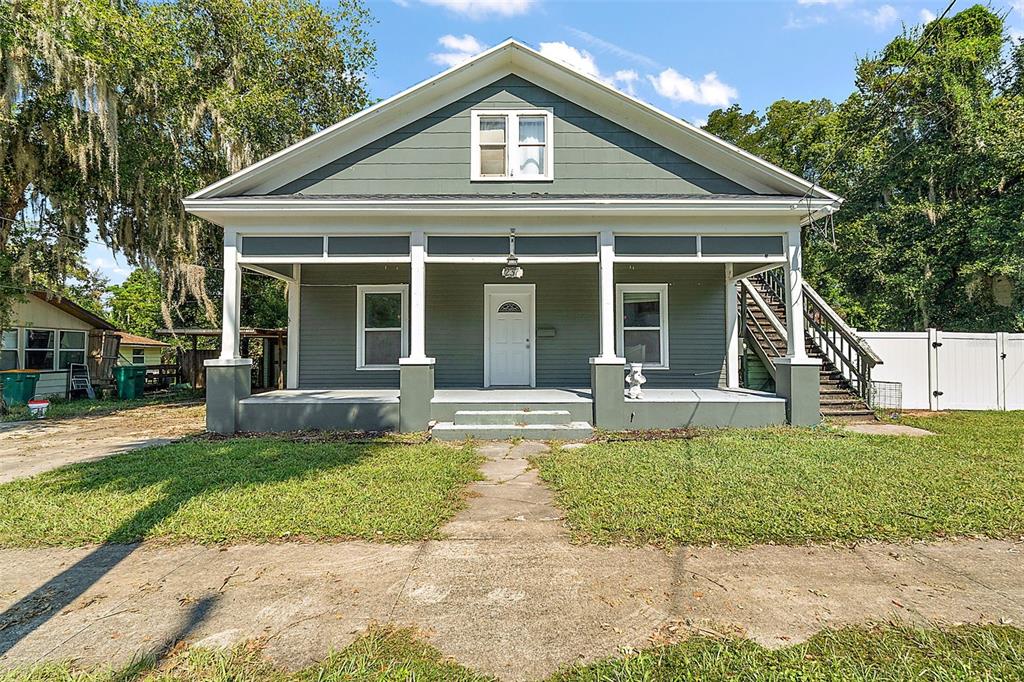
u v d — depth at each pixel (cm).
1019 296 1580
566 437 793
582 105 944
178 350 2316
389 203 824
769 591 307
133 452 703
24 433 941
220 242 1577
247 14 1493
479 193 933
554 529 411
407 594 308
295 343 1116
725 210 841
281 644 258
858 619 276
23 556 366
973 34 1827
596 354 1112
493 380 1109
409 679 229
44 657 249
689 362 1124
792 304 870
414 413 859
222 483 525
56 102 1077
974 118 1700
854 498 456
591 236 873
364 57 1912
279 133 1566
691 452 642
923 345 1161
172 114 1294
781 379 888
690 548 367
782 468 556
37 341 1630
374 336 1127
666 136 939
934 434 786
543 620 279
